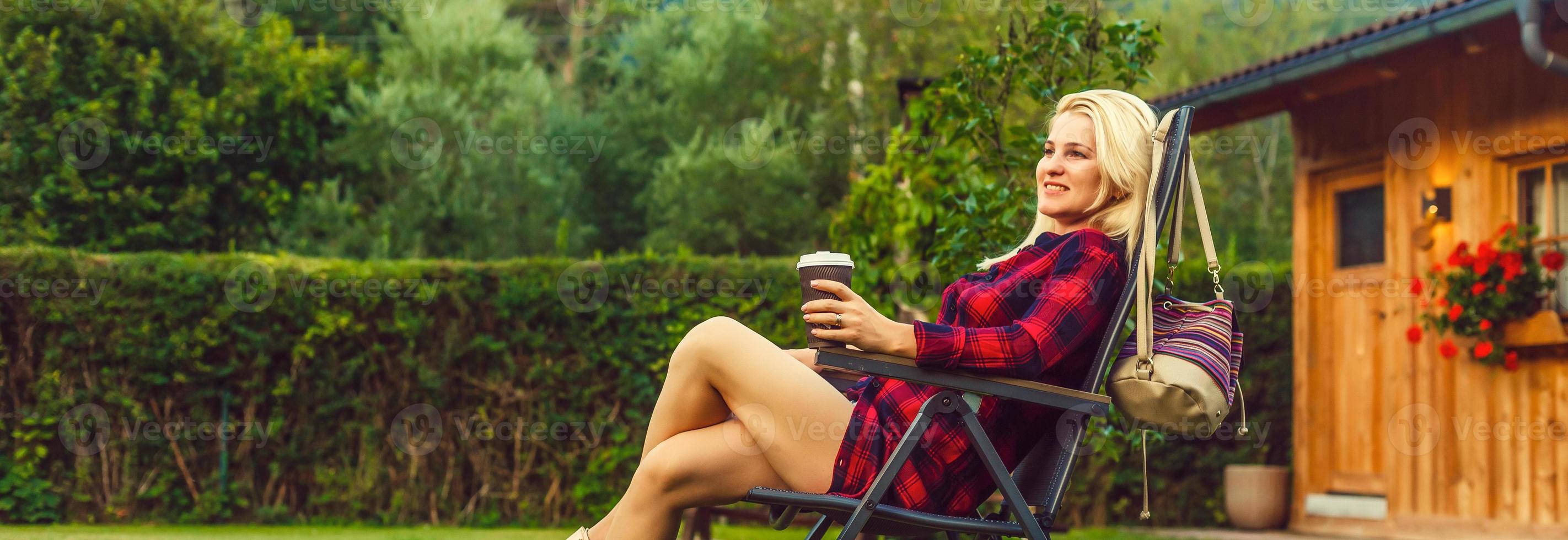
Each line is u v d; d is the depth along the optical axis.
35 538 5.03
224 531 5.89
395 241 13.19
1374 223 6.50
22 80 10.68
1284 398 7.30
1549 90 5.27
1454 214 5.81
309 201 12.87
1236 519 6.79
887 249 4.78
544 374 6.82
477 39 14.88
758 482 1.85
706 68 15.85
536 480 6.82
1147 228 1.85
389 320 6.75
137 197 11.04
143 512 6.41
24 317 6.35
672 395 1.88
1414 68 5.42
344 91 14.44
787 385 1.84
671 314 6.90
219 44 12.29
